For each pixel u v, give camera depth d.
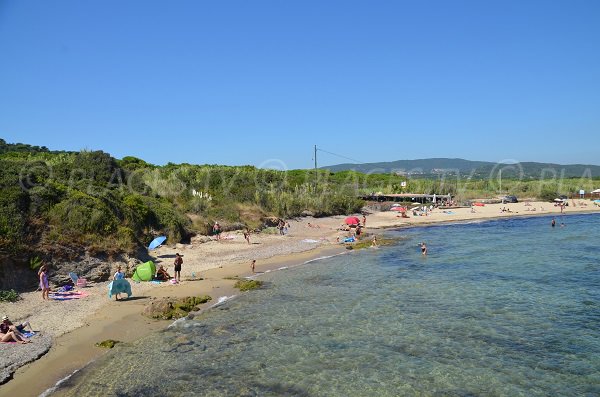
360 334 18.41
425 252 37.22
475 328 18.92
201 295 24.12
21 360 15.17
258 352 16.61
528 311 21.03
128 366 15.30
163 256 34.03
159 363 15.59
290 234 49.59
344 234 50.22
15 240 23.33
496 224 60.72
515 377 14.62
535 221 63.34
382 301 23.03
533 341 17.48
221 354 16.41
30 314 19.75
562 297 23.14
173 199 48.09
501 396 13.45
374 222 64.25
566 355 16.19
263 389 13.84
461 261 33.56
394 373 14.91
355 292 24.91
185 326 19.33
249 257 35.75
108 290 23.62
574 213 74.00
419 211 76.69
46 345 16.56
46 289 22.03
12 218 24.05
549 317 20.16
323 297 23.92
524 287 25.27
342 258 36.25
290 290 25.48
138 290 24.72
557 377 14.59
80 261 25.83
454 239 46.56
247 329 19.03
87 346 16.81
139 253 31.17
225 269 31.19
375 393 13.61
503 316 20.39
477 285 25.95
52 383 13.95
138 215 36.06
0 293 21.20
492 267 31.00
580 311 20.89
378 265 32.91
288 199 61.81
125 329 18.70
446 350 16.73
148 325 19.31
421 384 14.17
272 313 21.19
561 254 35.47
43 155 56.41
